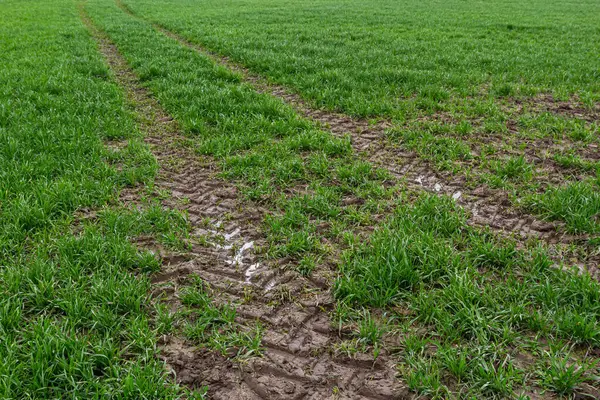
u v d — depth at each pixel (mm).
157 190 5926
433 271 4035
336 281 4020
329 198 5633
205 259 4562
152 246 4750
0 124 7742
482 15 26641
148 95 10477
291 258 4551
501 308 3625
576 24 22375
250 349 3426
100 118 8352
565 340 3371
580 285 3727
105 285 3910
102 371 3213
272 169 6441
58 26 21891
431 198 5281
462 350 3291
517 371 3082
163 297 3996
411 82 10664
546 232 4797
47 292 3879
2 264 4301
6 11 29422
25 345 3277
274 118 8508
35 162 6188
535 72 11750
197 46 17266
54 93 9914
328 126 8289
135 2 37250
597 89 10250
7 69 11750
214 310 3742
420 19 24406
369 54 13828
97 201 5512
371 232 4926
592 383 3031
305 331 3625
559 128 7715
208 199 5797
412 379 3047
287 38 17516
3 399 2850
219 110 8820
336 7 32188
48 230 4887
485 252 4285
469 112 8789
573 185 5387
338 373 3234
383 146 7340
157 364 3217
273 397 3053
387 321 3633
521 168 6195
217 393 3092
